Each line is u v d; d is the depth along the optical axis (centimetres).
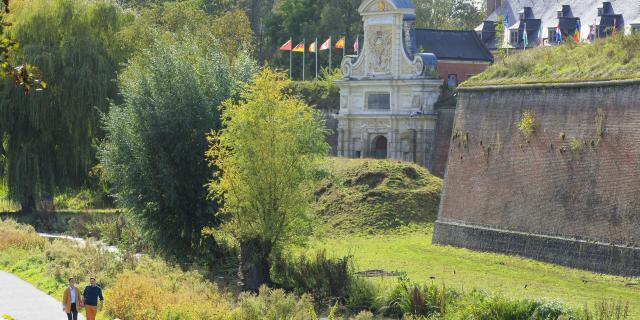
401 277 4375
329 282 4466
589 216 4975
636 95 4831
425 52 9269
